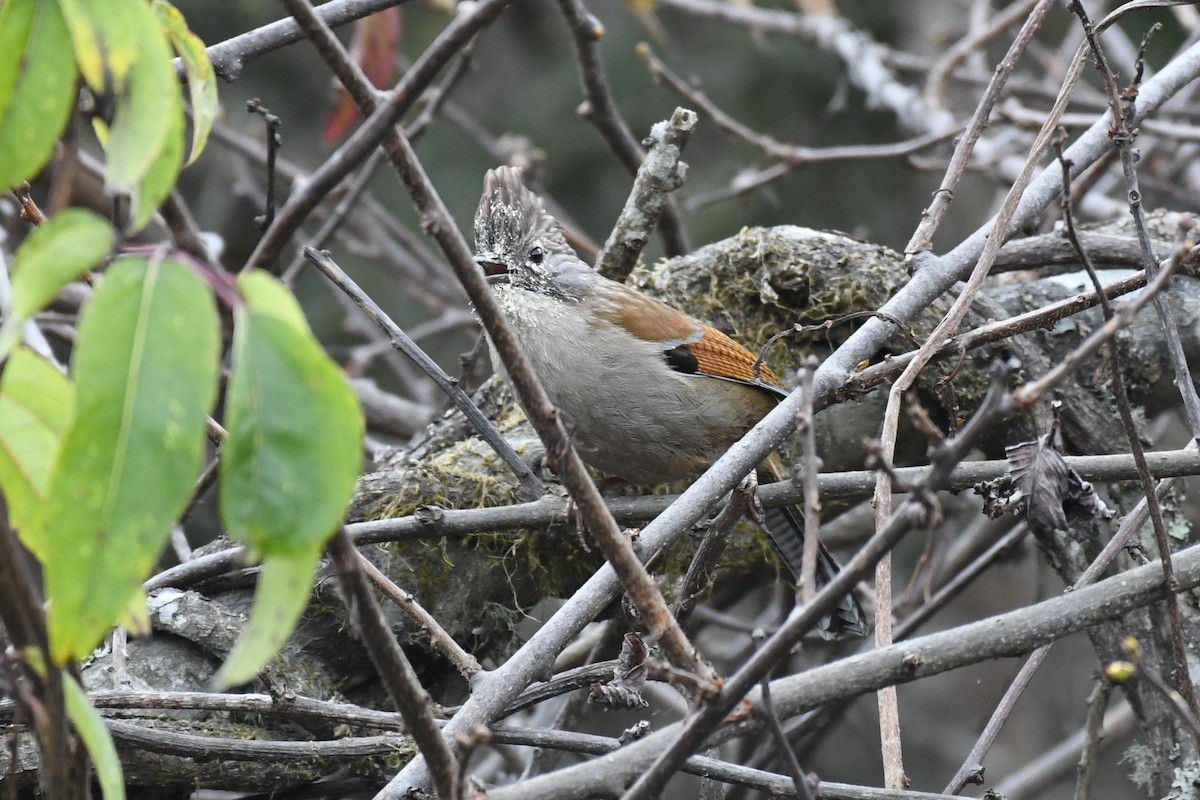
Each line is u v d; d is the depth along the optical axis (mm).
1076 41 15133
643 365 8883
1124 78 15008
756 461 6418
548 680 6430
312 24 4039
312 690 7496
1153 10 17594
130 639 7172
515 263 9070
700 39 19641
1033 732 16156
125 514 3053
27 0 3588
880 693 5879
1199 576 5203
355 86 4133
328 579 7598
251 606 7715
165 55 3477
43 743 3699
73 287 11734
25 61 3611
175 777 6883
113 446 3039
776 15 15742
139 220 3355
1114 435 8641
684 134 9453
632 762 4633
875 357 9016
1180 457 6629
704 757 5902
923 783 16562
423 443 9336
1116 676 4449
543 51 20688
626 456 9219
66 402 3795
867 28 19625
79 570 3061
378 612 3836
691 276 9875
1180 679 5312
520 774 10203
